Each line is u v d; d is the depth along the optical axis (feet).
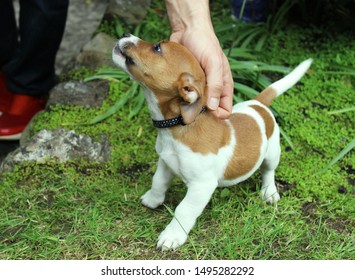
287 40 4.41
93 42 4.19
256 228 2.94
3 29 4.11
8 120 4.07
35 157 3.34
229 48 4.16
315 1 4.61
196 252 2.78
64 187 3.17
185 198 2.78
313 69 4.11
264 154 2.93
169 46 2.61
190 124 2.65
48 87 4.16
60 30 3.90
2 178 3.27
